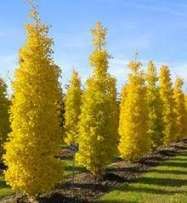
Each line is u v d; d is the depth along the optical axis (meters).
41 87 32.91
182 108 88.31
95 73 44.50
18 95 32.91
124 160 57.31
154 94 68.69
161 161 57.72
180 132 87.94
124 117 56.47
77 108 67.50
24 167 32.66
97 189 38.50
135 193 36.84
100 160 42.91
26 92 32.84
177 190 38.28
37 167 32.75
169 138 77.19
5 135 51.50
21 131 32.78
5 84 53.00
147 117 56.94
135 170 49.56
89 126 43.47
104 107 43.81
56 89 33.59
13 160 32.81
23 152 32.69
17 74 33.09
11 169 32.91
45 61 33.16
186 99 101.50
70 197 35.12
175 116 78.12
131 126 55.66
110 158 43.47
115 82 62.72
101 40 44.75
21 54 33.12
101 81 44.28
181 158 61.47
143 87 57.59
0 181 40.81
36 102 32.84
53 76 33.38
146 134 56.34
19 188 32.97
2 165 48.62
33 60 32.94
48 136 33.09
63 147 67.06
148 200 33.75
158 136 67.81
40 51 33.00
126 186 39.94
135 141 55.22
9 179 32.94
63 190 37.22
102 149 43.06
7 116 52.22
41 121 32.81
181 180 43.53
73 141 65.75
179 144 82.88
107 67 44.72
